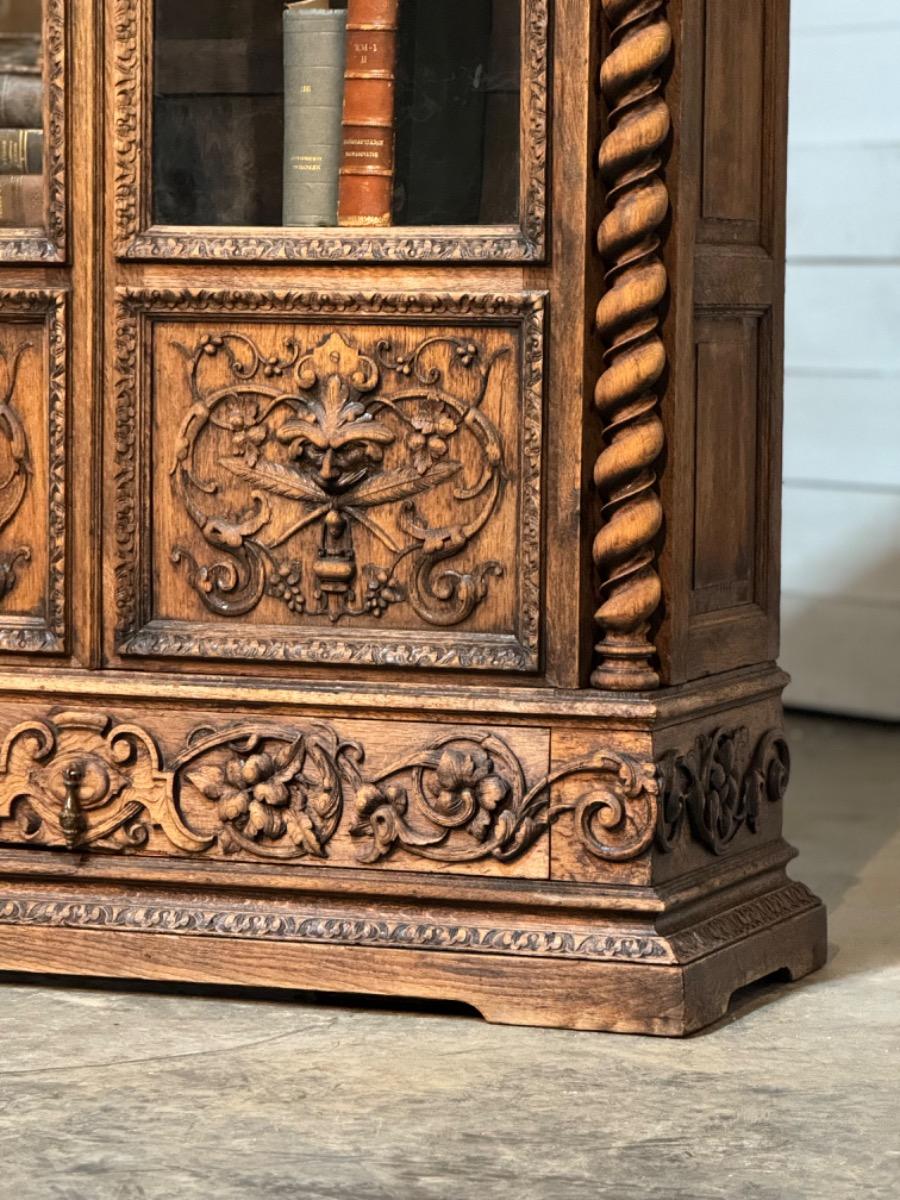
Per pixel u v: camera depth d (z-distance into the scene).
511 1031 2.61
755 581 2.91
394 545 2.67
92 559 2.73
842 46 5.02
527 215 2.59
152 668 2.73
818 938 2.94
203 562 2.72
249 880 2.70
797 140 5.11
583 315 2.58
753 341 2.87
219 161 2.70
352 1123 2.29
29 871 2.76
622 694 2.60
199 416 2.70
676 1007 2.58
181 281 2.69
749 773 2.87
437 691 2.64
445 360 2.64
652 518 2.59
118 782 2.73
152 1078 2.43
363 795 2.66
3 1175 2.14
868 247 5.01
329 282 2.66
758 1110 2.34
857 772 4.51
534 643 2.62
